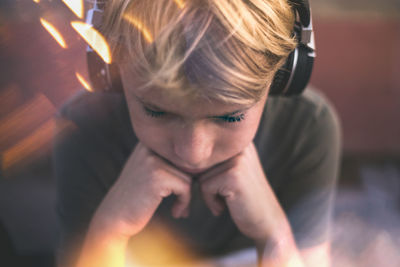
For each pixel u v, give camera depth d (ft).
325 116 3.57
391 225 7.40
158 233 3.94
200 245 4.09
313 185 3.73
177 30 1.72
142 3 1.79
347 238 7.07
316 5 10.53
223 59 1.75
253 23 1.79
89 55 2.40
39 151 7.46
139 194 2.88
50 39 3.06
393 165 9.50
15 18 5.58
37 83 5.81
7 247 4.64
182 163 2.40
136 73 1.86
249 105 1.95
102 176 3.59
